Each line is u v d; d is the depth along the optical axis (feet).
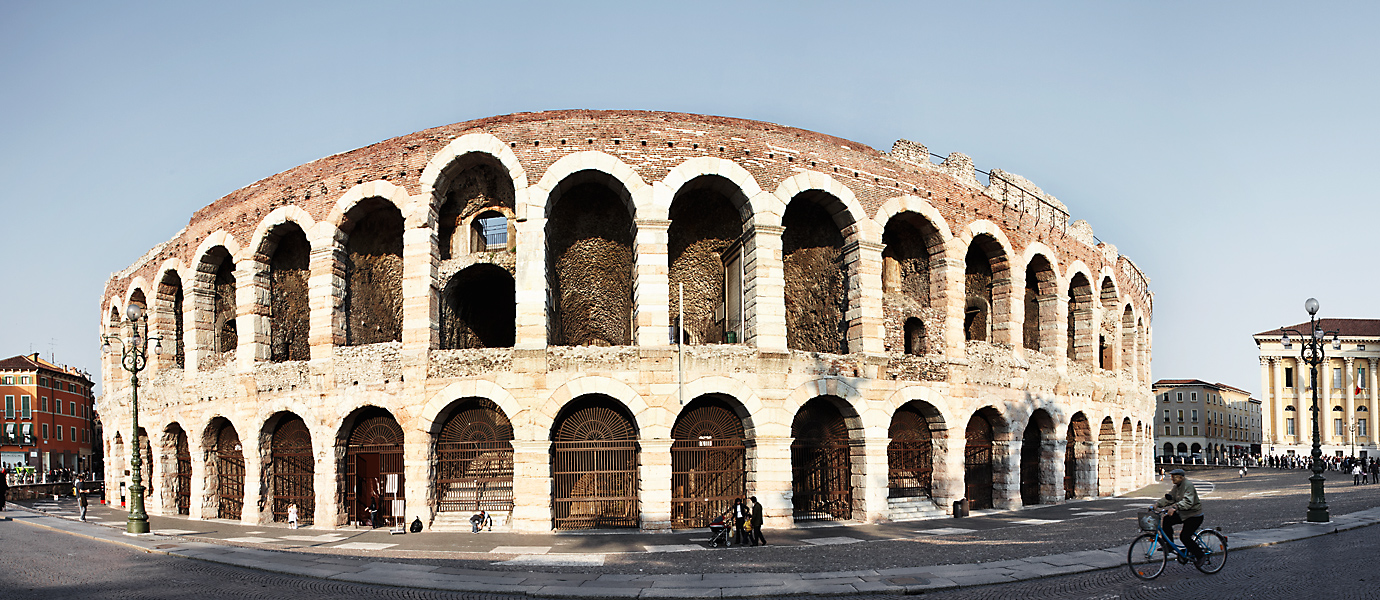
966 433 135.54
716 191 122.83
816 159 120.57
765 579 72.43
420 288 114.73
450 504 113.29
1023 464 148.25
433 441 112.98
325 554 90.02
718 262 130.00
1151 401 212.23
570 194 123.54
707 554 88.84
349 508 119.65
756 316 113.50
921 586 67.97
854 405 116.67
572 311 128.77
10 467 329.93
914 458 127.13
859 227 121.29
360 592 69.31
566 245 126.11
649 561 84.33
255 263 129.39
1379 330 399.85
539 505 108.17
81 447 387.75
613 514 111.75
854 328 121.29
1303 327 409.28
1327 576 67.26
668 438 108.88
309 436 125.39
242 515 126.41
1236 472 313.94
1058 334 147.64
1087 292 161.38
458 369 111.24
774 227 115.34
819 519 118.21
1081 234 161.38
